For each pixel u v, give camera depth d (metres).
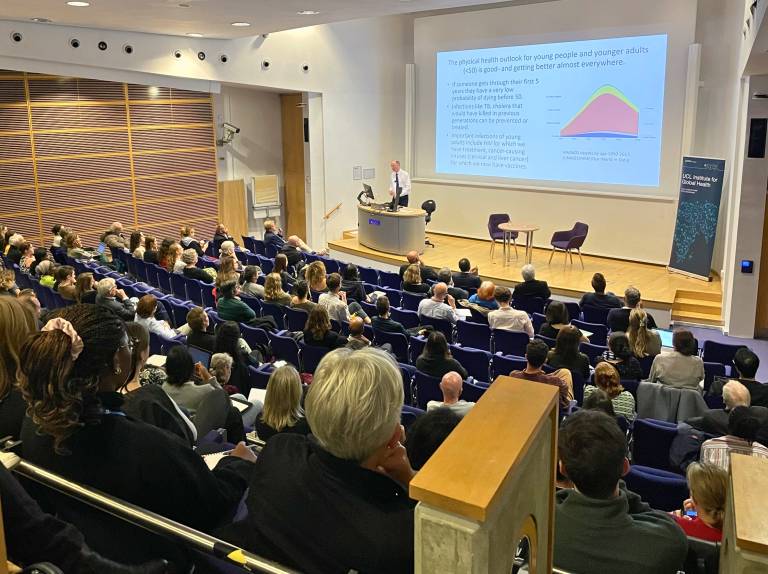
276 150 15.00
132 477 1.52
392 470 1.39
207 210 14.09
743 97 9.25
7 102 11.32
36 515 1.26
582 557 1.84
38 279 7.64
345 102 14.16
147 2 8.17
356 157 14.59
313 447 1.36
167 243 8.93
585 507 1.86
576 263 11.69
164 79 11.77
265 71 12.80
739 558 0.99
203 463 1.64
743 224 8.85
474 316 7.32
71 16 9.26
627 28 11.12
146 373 3.57
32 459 1.58
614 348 5.46
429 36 13.77
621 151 11.54
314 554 1.25
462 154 13.68
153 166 13.16
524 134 12.66
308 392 1.33
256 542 1.33
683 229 10.67
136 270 9.27
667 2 10.66
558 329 6.32
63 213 12.22
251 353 5.68
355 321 5.65
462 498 0.82
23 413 1.80
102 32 10.61
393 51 14.63
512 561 0.94
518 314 6.74
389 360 1.36
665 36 10.77
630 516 1.88
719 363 6.39
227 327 4.83
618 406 4.63
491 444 0.95
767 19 5.38
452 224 14.01
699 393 4.91
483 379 5.89
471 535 0.82
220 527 1.59
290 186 15.08
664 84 10.91
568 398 4.58
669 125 10.96
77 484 1.45
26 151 11.63
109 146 12.55
